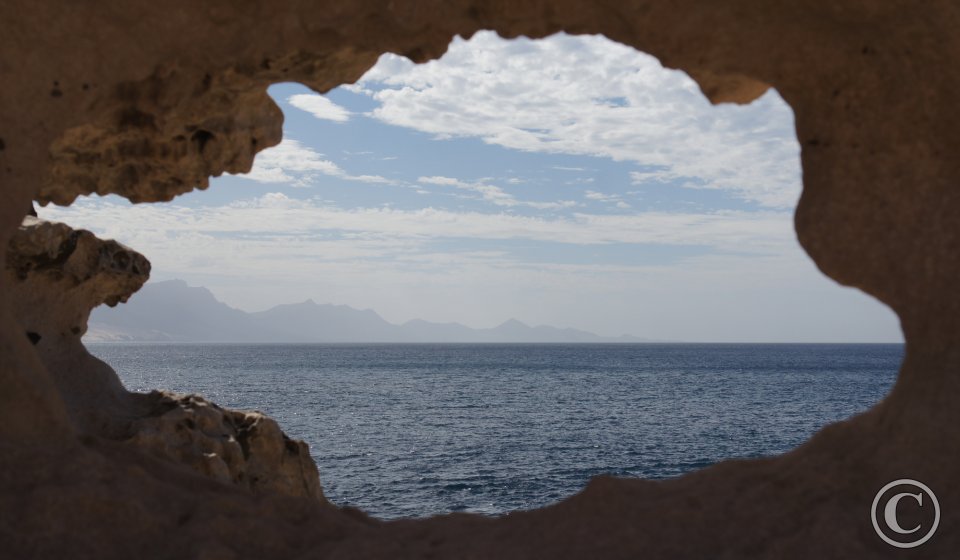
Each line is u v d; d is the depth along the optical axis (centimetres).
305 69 616
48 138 479
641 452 3800
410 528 442
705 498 406
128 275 1000
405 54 511
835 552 331
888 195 421
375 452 3772
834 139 439
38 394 436
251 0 486
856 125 430
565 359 19625
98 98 511
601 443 4122
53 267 908
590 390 8475
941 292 396
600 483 441
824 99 441
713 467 461
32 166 472
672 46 447
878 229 423
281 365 15650
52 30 465
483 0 466
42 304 912
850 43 421
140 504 394
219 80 605
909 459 369
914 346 407
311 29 493
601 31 468
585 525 398
